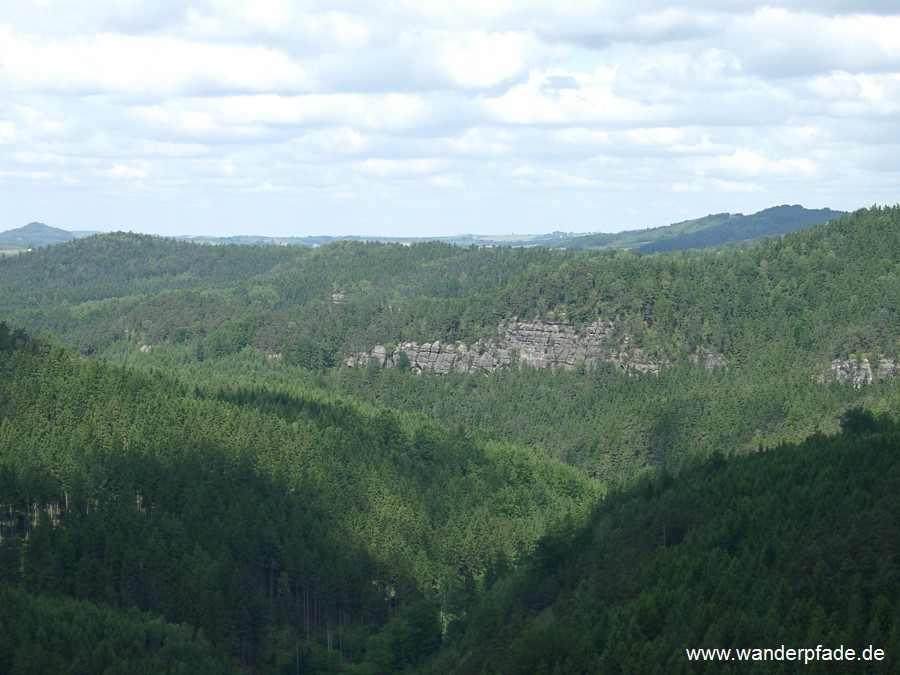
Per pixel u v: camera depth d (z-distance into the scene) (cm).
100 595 15725
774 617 10681
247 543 17262
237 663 15275
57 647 13188
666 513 14338
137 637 14038
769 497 14088
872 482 14150
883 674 9650
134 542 16438
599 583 13250
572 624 12169
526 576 15250
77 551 16250
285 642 15950
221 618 15350
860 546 11538
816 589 11169
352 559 17488
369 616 16850
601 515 16788
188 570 16075
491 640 14038
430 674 14550
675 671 10294
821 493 13938
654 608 11575
